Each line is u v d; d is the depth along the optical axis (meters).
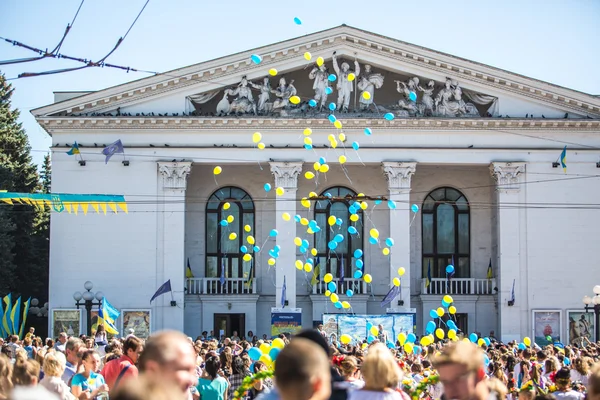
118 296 57.06
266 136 58.00
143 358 9.43
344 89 57.75
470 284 61.19
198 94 57.72
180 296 57.12
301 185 62.66
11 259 67.12
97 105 57.16
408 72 58.03
